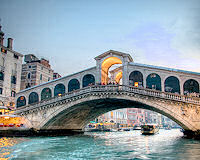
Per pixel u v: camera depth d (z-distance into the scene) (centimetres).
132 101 2900
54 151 1711
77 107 3294
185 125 2597
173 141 2547
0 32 4494
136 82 3145
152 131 4509
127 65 3228
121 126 9038
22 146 1958
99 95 2942
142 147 1977
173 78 2983
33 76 5181
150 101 2727
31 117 3216
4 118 3319
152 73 3100
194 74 2880
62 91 3506
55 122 3431
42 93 3600
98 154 1564
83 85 3409
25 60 5547
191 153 1589
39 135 3181
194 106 2605
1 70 4253
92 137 3409
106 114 8194
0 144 2064
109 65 3747
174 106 2647
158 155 1507
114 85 2891
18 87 4709
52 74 5938
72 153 1611
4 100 4259
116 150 1777
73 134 4278
